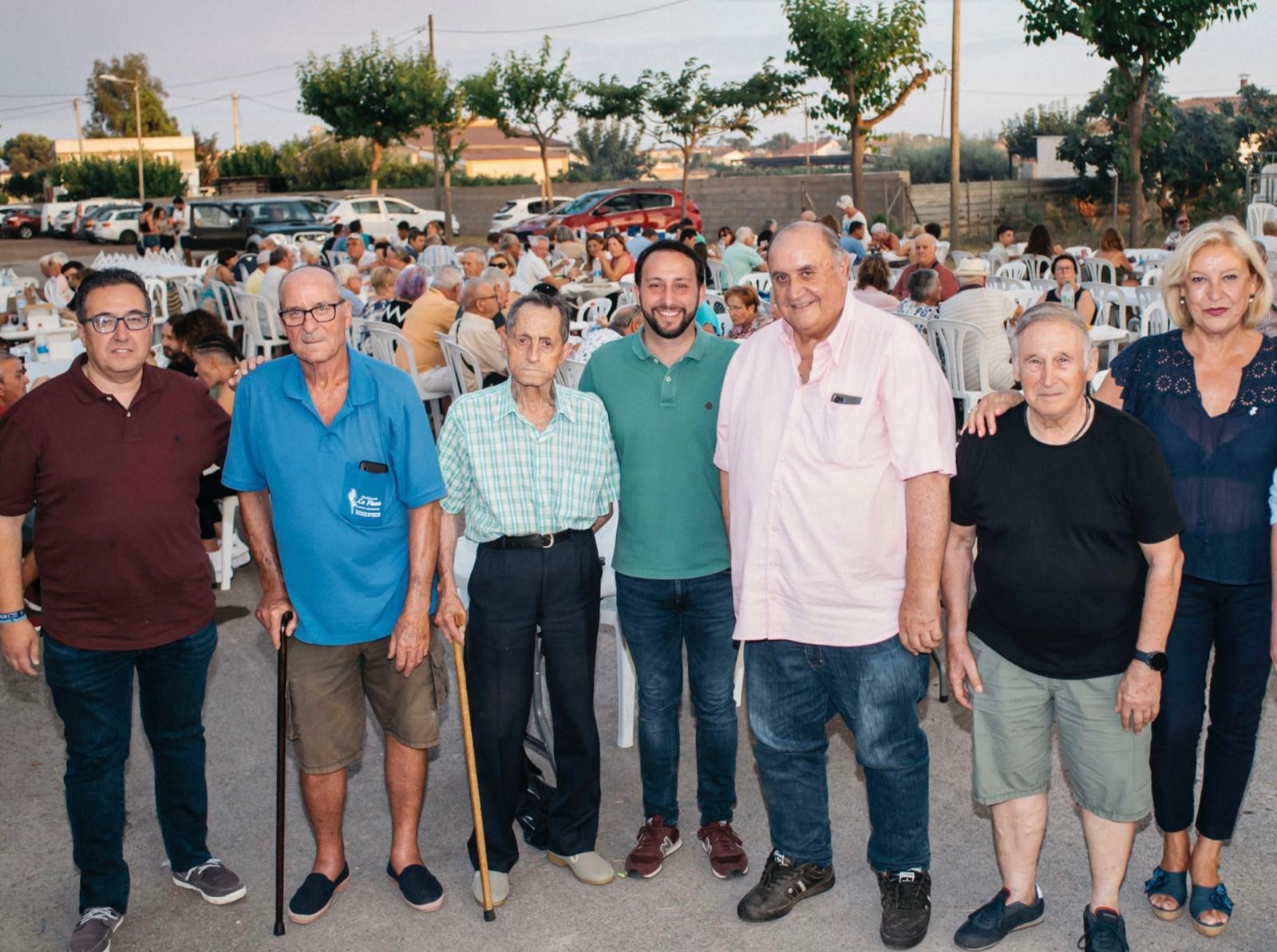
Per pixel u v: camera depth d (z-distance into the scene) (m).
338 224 19.30
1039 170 37.06
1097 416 2.63
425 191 37.12
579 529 3.13
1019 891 2.94
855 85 21.22
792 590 2.89
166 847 3.28
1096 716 2.72
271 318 10.79
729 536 3.06
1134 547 2.64
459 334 7.45
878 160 42.94
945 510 2.72
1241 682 2.80
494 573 3.07
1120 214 28.98
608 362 3.18
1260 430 2.72
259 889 3.30
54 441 2.82
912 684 2.89
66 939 3.10
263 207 27.55
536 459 3.03
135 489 2.87
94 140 66.81
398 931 3.07
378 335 8.33
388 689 3.13
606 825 3.59
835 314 2.72
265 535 3.07
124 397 2.91
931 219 28.56
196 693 3.12
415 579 3.01
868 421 2.74
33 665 2.95
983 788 2.87
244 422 2.98
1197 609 2.82
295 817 3.71
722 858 3.26
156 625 2.96
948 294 9.50
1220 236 2.69
